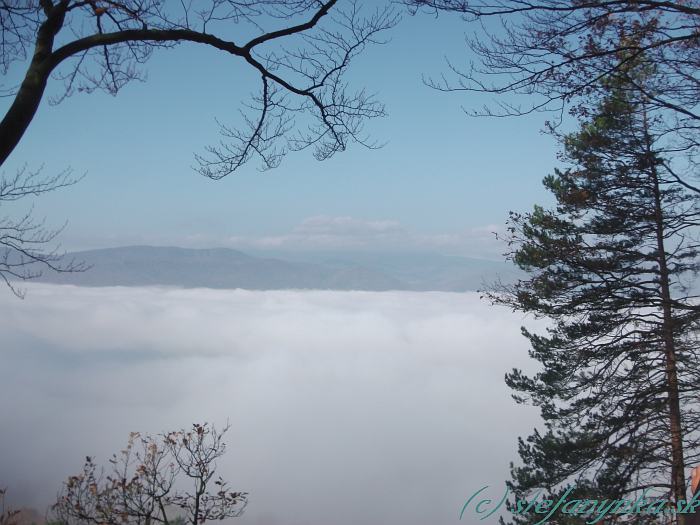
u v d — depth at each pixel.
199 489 7.04
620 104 6.14
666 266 11.91
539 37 4.93
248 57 4.84
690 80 5.27
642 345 11.04
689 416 10.17
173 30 4.47
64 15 4.15
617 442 10.47
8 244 5.23
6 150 3.87
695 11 4.50
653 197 11.95
